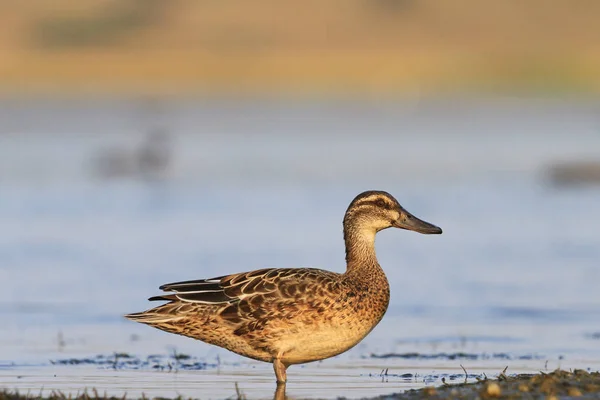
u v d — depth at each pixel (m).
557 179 30.38
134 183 31.30
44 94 63.69
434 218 24.45
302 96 65.88
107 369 11.71
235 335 10.08
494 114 54.22
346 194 28.48
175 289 10.21
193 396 10.06
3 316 14.95
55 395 9.35
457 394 9.47
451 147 40.25
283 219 24.25
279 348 10.06
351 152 38.84
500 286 17.19
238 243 21.16
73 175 32.50
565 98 63.38
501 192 28.84
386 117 53.34
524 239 21.73
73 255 19.89
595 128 46.75
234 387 10.62
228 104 60.00
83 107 56.47
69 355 12.55
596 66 79.62
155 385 10.72
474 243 21.36
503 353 12.81
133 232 22.53
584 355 12.66
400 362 12.27
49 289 16.88
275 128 48.28
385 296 10.44
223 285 10.17
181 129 47.53
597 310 15.45
